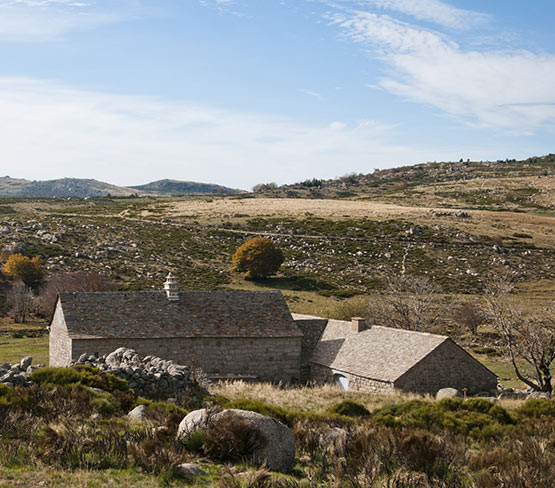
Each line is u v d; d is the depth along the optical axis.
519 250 123.62
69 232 124.94
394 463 14.83
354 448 15.50
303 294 97.44
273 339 41.53
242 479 12.19
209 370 39.97
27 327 74.06
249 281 106.19
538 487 13.05
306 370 43.44
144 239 129.12
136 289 91.31
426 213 162.88
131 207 183.25
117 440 13.37
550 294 92.56
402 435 16.52
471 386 38.22
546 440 19.23
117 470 12.15
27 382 19.42
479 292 96.19
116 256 112.81
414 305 62.19
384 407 27.73
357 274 110.62
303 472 13.78
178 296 42.50
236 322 41.50
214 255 122.12
